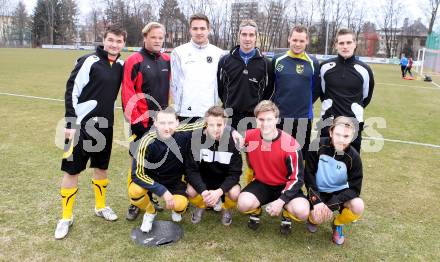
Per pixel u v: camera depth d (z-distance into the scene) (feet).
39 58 93.71
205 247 10.18
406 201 13.67
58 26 214.48
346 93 12.21
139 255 9.66
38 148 18.24
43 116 25.39
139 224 11.33
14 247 9.79
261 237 10.87
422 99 40.93
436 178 16.12
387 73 80.64
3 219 11.21
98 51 10.62
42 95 34.58
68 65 71.92
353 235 11.15
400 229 11.57
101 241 10.27
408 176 16.30
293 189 10.74
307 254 10.04
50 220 11.29
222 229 11.27
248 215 12.33
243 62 12.68
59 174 14.96
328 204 10.62
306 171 11.18
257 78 12.75
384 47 191.72
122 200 13.03
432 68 97.25
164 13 189.98
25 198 12.71
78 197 13.02
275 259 9.73
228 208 11.50
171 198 10.83
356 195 10.56
